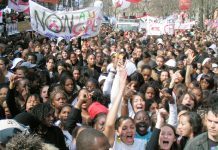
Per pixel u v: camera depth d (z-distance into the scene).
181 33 35.00
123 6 27.23
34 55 12.01
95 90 8.03
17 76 7.87
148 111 7.62
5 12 22.97
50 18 13.73
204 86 9.49
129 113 7.09
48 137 5.68
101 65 12.58
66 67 11.05
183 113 6.02
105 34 31.56
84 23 14.02
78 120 6.58
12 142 3.57
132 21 49.84
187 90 8.60
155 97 8.38
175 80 9.81
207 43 21.64
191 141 5.08
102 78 10.35
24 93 7.53
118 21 49.09
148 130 6.20
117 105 5.39
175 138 5.74
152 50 17.66
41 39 20.03
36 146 3.58
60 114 6.66
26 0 17.83
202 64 12.31
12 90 7.48
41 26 13.72
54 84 8.79
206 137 5.03
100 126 5.84
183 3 37.44
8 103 7.41
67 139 6.40
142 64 11.47
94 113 6.58
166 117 6.68
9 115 7.41
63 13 13.84
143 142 5.73
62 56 13.60
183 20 40.00
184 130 5.89
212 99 6.80
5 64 9.73
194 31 38.88
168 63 12.98
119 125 5.52
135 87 8.93
